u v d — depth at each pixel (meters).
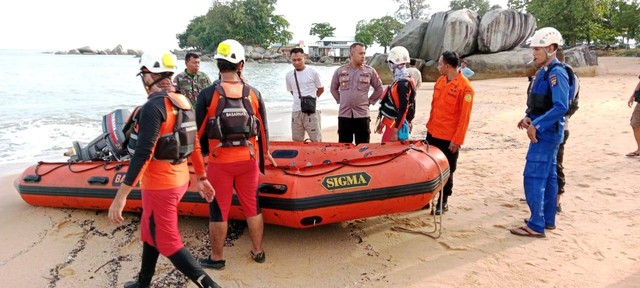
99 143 5.01
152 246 2.85
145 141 2.48
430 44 27.28
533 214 3.84
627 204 4.54
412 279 3.21
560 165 4.30
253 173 3.30
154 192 2.65
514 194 5.02
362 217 3.75
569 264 3.35
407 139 4.84
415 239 3.89
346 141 5.55
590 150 6.91
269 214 3.71
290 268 3.43
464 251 3.62
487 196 4.97
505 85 20.14
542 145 3.69
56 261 3.60
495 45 25.48
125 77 30.34
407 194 3.64
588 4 38.62
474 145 7.81
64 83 24.30
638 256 3.44
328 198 3.58
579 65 23.09
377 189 3.61
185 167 2.81
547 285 3.07
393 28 78.44
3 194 5.38
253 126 3.18
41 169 4.75
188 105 2.77
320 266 3.46
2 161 7.26
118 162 4.41
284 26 90.19
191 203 3.96
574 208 4.48
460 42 25.39
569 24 41.66
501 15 25.16
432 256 3.57
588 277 3.16
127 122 2.79
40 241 3.96
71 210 4.65
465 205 4.69
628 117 9.80
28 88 20.70
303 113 5.84
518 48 26.59
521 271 3.27
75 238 4.01
